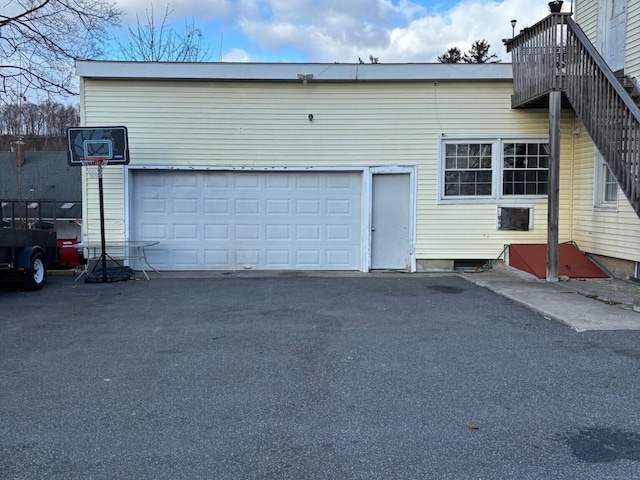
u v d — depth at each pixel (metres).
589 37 11.78
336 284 10.46
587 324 6.85
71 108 30.12
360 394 4.63
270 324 7.20
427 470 3.37
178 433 3.90
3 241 9.37
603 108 9.06
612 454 3.55
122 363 5.54
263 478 3.29
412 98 11.99
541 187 12.13
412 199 12.09
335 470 3.38
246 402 4.47
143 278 11.42
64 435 3.88
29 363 5.57
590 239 11.33
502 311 7.86
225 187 12.34
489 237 12.13
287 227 12.41
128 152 11.56
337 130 12.06
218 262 12.42
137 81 11.87
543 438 3.79
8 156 28.95
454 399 4.50
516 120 11.98
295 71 11.70
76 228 21.62
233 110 12.02
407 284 10.38
